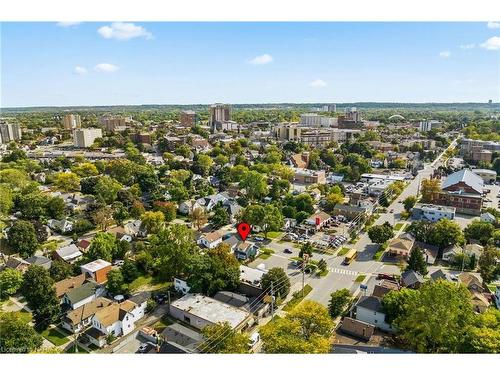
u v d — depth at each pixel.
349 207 74.25
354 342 34.50
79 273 50.03
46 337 38.47
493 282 47.78
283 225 67.19
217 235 60.34
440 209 70.31
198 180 100.81
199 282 44.31
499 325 29.11
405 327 32.84
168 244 47.66
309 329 31.97
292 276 49.91
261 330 32.91
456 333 29.06
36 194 73.50
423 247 56.50
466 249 54.06
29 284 40.38
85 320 39.78
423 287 32.94
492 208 71.25
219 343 33.12
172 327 37.97
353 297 43.59
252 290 44.47
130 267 48.06
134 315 40.16
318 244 60.19
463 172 86.69
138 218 69.81
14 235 55.47
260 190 83.88
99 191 80.00
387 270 51.12
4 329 33.31
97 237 53.91
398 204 82.00
